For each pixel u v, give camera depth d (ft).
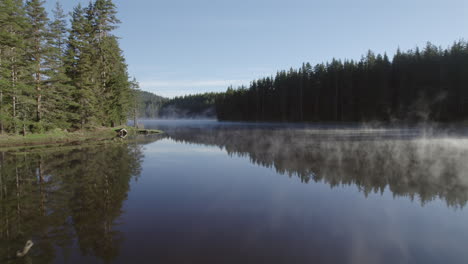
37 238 17.33
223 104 370.53
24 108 87.51
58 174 36.88
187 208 23.25
